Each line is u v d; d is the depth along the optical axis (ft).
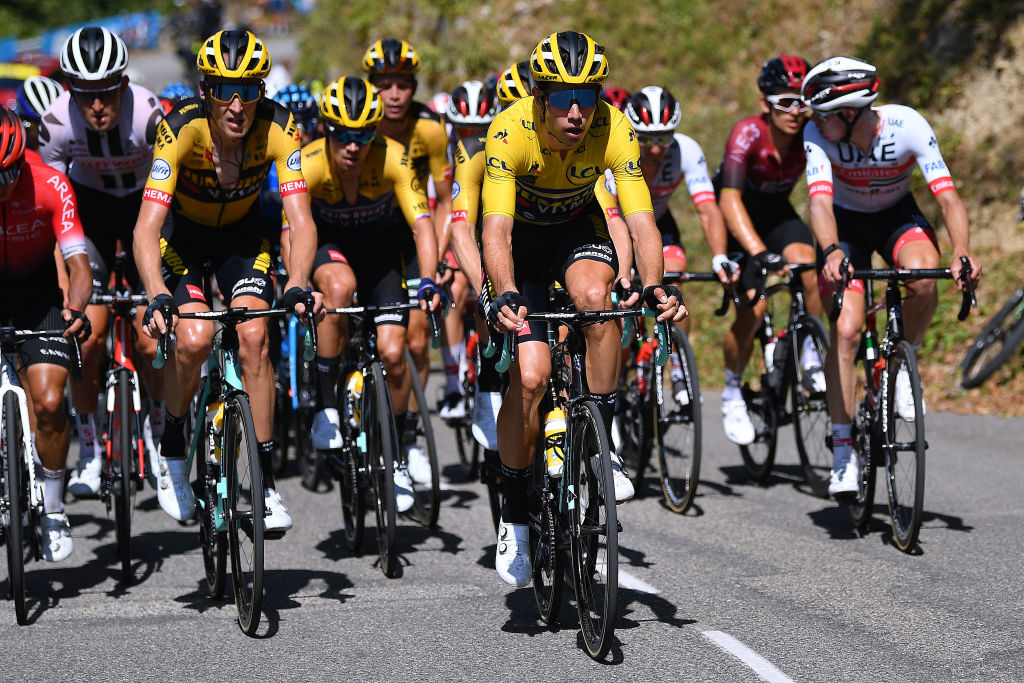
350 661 43.16
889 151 59.16
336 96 58.39
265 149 53.01
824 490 68.64
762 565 54.60
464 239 46.47
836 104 57.36
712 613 47.57
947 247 118.01
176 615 49.73
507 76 64.80
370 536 64.13
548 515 46.06
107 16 457.27
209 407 51.49
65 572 57.41
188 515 54.95
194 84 238.89
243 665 42.93
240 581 47.88
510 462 46.88
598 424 41.45
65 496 75.72
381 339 60.75
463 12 199.82
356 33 233.14
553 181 45.96
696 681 40.04
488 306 43.86
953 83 130.11
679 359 67.00
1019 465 73.56
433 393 109.81
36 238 52.90
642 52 171.42
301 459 76.64
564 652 43.62
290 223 52.29
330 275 61.62
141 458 57.36
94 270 62.75
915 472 54.08
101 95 56.18
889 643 43.19
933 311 60.13
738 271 67.46
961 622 45.24
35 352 52.95
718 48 165.68
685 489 65.72
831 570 53.31
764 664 41.42
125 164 62.75
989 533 58.29
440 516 67.56
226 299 54.39
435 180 77.30
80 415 61.72
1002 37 128.67
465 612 49.11
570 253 47.21
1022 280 107.65
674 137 71.61
